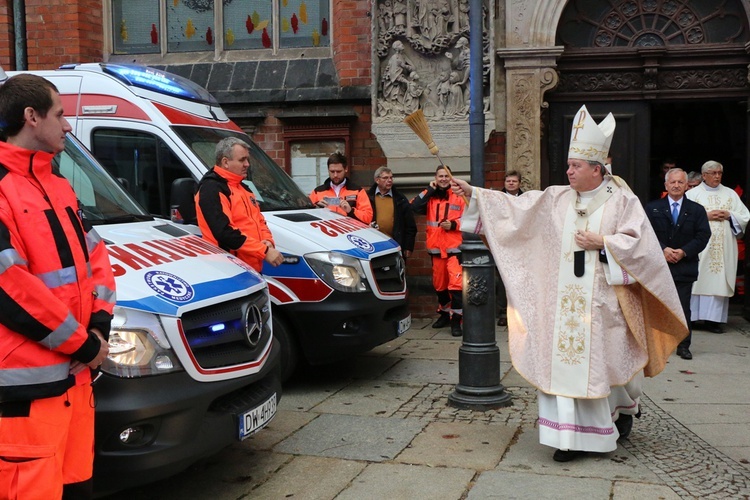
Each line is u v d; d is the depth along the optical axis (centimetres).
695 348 820
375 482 446
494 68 938
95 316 303
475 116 592
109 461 344
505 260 495
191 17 1069
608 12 972
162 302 371
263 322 446
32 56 1045
